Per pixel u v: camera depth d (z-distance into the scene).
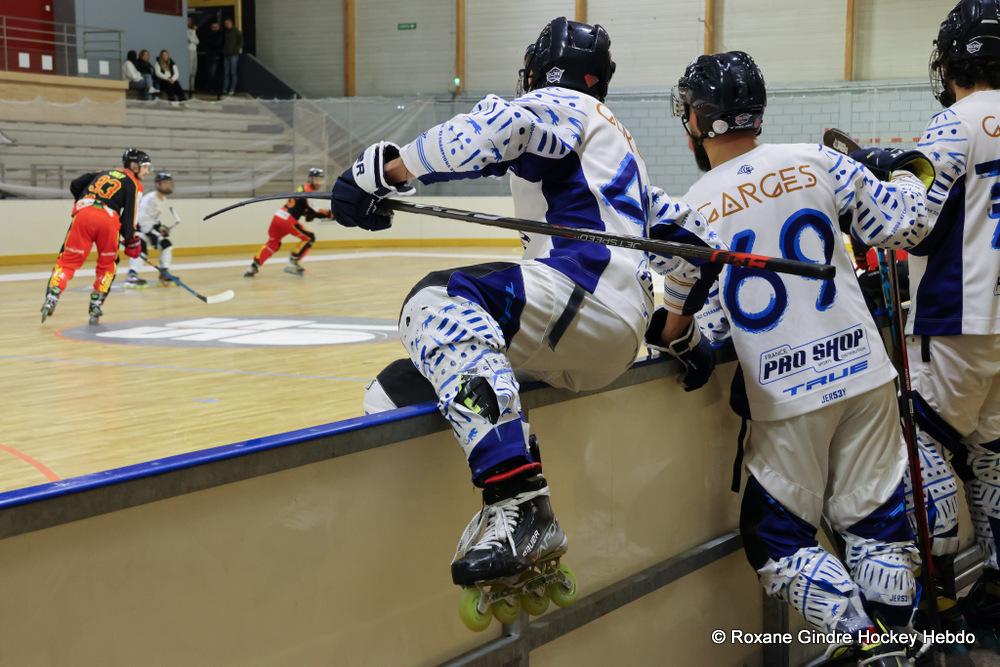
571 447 1.83
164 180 11.32
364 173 1.57
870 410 2.12
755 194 2.09
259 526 1.29
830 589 2.07
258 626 1.30
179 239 15.89
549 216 1.64
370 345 7.13
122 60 18.31
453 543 1.60
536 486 1.45
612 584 1.97
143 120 16.38
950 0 17.19
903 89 16.53
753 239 2.09
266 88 21.64
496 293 1.52
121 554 1.14
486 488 1.45
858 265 2.97
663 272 1.87
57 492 1.07
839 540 2.25
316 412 4.93
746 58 2.12
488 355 1.46
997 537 2.75
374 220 1.65
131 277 11.27
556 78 1.73
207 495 1.23
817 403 2.07
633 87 19.70
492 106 1.52
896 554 2.16
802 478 2.11
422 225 18.20
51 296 8.19
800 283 2.08
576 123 1.62
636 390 1.99
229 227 16.62
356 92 21.67
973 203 2.50
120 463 4.00
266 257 12.46
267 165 17.45
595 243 1.59
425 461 1.53
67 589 1.09
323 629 1.40
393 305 9.68
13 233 13.79
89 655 1.11
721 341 2.25
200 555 1.23
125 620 1.15
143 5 19.27
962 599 2.87
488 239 18.30
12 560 1.04
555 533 1.45
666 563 2.10
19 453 4.18
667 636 2.15
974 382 2.59
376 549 1.46
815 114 17.05
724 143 2.15
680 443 2.14
